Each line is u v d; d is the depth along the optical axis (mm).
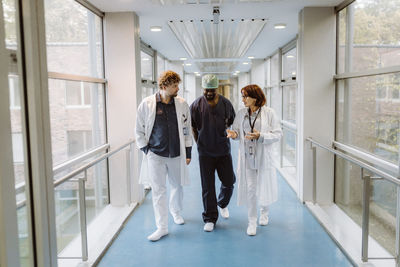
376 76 3215
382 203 3146
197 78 17109
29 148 2094
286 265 2867
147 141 3354
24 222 2090
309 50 4227
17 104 1989
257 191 3381
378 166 3150
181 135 3361
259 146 3316
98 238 3535
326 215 3936
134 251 3162
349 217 4008
